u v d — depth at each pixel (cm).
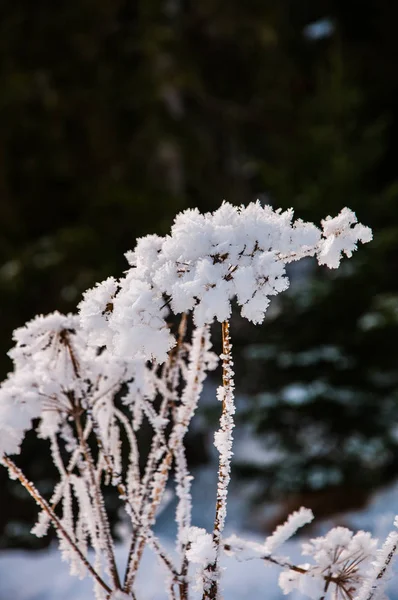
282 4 884
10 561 223
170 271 80
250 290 76
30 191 788
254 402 493
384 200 539
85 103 779
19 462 507
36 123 762
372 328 473
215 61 904
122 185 760
